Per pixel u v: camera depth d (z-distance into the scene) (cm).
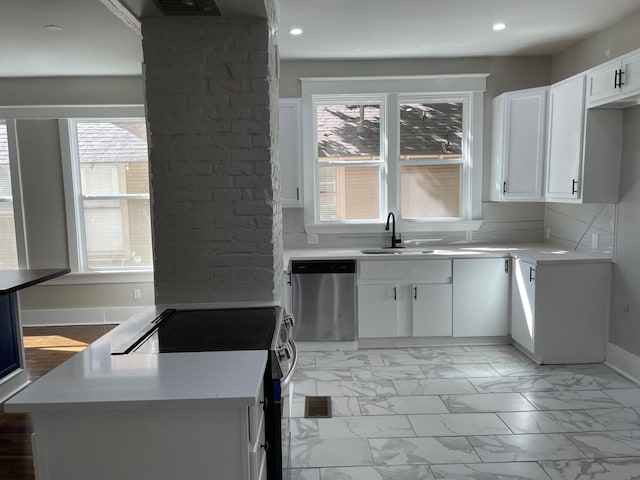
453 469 226
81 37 336
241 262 232
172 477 128
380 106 447
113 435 126
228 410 125
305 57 423
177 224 230
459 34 364
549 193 380
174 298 234
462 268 396
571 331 356
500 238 455
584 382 325
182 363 147
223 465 128
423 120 447
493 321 402
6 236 488
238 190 229
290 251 428
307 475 223
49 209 479
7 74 443
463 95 443
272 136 234
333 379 338
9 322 327
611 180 338
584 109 332
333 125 448
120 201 492
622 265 338
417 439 254
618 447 243
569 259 348
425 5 301
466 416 279
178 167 228
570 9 313
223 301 234
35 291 487
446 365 362
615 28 343
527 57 434
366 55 419
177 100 224
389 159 445
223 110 225
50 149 472
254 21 221
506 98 408
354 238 452
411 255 394
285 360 165
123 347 164
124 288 492
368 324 401
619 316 342
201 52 222
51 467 126
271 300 234
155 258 232
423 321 400
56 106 461
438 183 454
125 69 432
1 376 316
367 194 454
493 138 436
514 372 345
